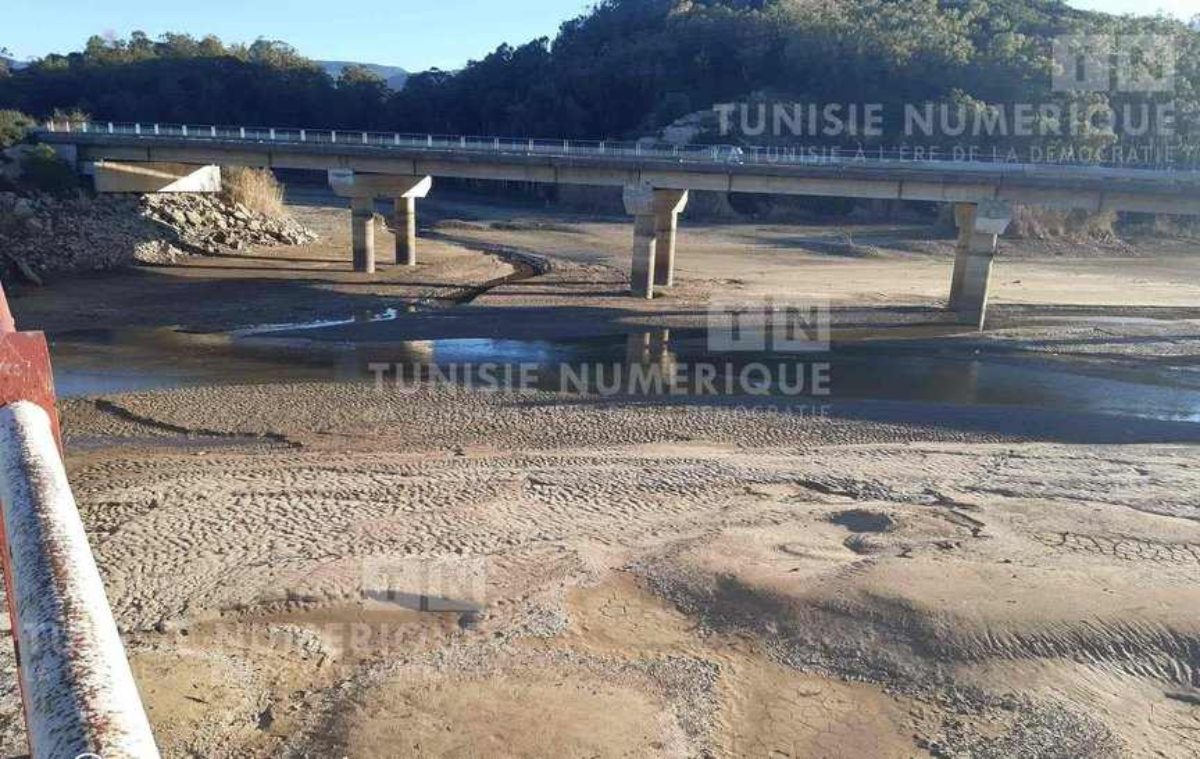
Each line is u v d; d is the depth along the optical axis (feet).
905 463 63.87
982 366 105.09
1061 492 57.93
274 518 49.29
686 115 361.92
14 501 9.16
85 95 361.71
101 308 122.83
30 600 7.63
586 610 40.04
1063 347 116.06
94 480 56.08
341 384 86.63
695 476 59.06
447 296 143.95
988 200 127.65
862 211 316.81
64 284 136.67
